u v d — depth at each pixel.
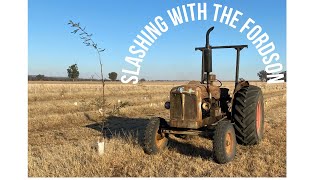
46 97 24.83
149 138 7.25
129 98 25.42
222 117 8.09
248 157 7.17
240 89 8.30
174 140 8.73
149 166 6.52
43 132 10.94
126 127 11.75
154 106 18.20
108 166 6.50
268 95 30.25
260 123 8.72
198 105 7.10
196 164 6.54
